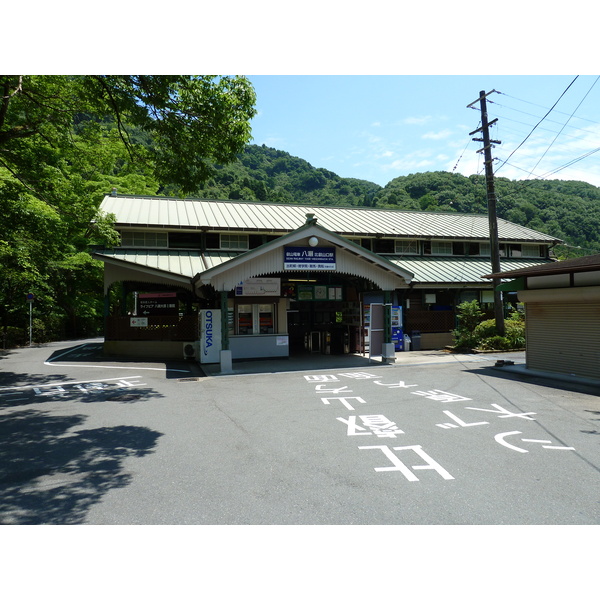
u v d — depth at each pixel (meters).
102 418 7.41
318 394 9.20
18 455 5.57
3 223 13.21
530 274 10.89
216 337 14.19
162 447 5.86
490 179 16.06
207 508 4.06
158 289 18.22
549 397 8.41
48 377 11.62
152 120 9.68
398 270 13.79
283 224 19.48
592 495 4.20
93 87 9.54
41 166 13.96
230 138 10.07
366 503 4.10
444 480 4.59
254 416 7.46
